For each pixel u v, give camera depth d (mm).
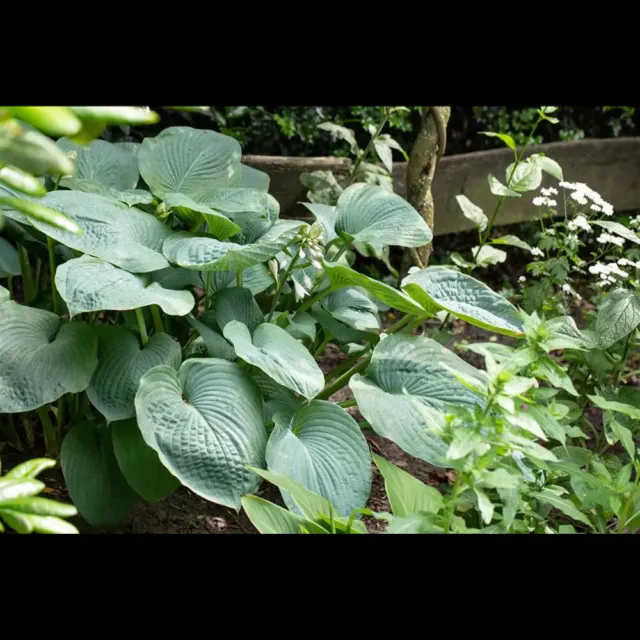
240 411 2092
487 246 3301
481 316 2428
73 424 2445
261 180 3076
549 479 2246
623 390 2947
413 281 2490
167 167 2695
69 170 924
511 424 1615
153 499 2055
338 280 2463
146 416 1970
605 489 2098
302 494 1863
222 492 1954
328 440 2166
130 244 2201
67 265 2057
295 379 2104
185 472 1940
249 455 2029
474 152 4715
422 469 2865
